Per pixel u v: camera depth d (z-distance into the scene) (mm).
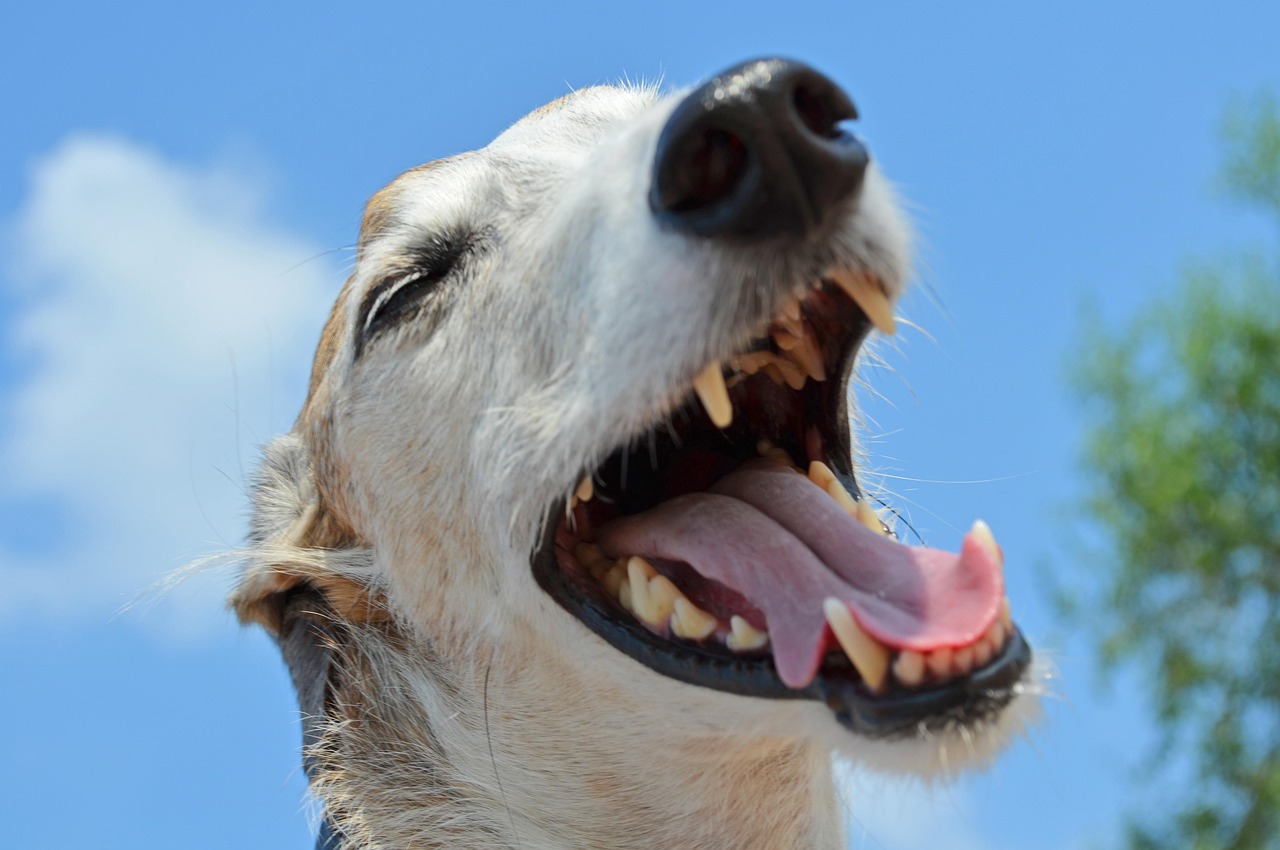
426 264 595
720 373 512
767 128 490
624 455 529
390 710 615
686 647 535
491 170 601
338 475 623
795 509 538
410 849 605
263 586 636
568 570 559
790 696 519
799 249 503
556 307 550
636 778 582
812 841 588
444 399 583
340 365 617
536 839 591
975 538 508
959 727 492
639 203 521
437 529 590
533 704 586
